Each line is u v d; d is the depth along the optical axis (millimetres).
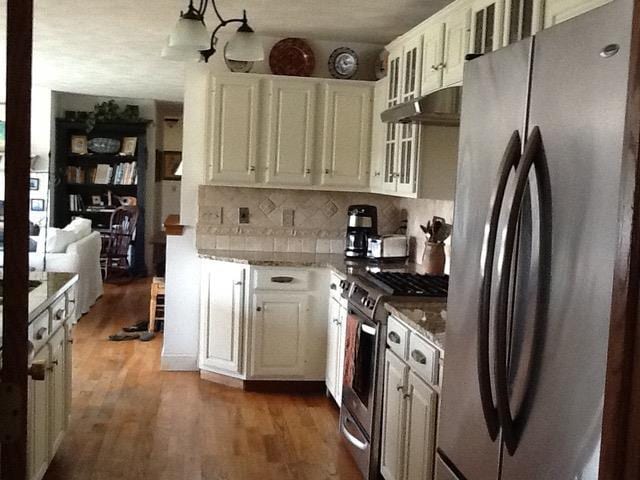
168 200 10836
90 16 4512
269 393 4832
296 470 3633
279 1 4020
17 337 1126
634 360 1006
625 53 1359
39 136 9000
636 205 1004
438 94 3236
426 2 3951
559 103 1580
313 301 4793
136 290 8781
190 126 5102
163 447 3854
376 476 3445
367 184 5043
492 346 1784
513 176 1756
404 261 4953
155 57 6016
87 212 10070
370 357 3488
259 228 5219
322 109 4957
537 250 1628
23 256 1114
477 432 1936
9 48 1083
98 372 5188
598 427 1375
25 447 1148
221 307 4902
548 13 2527
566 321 1500
